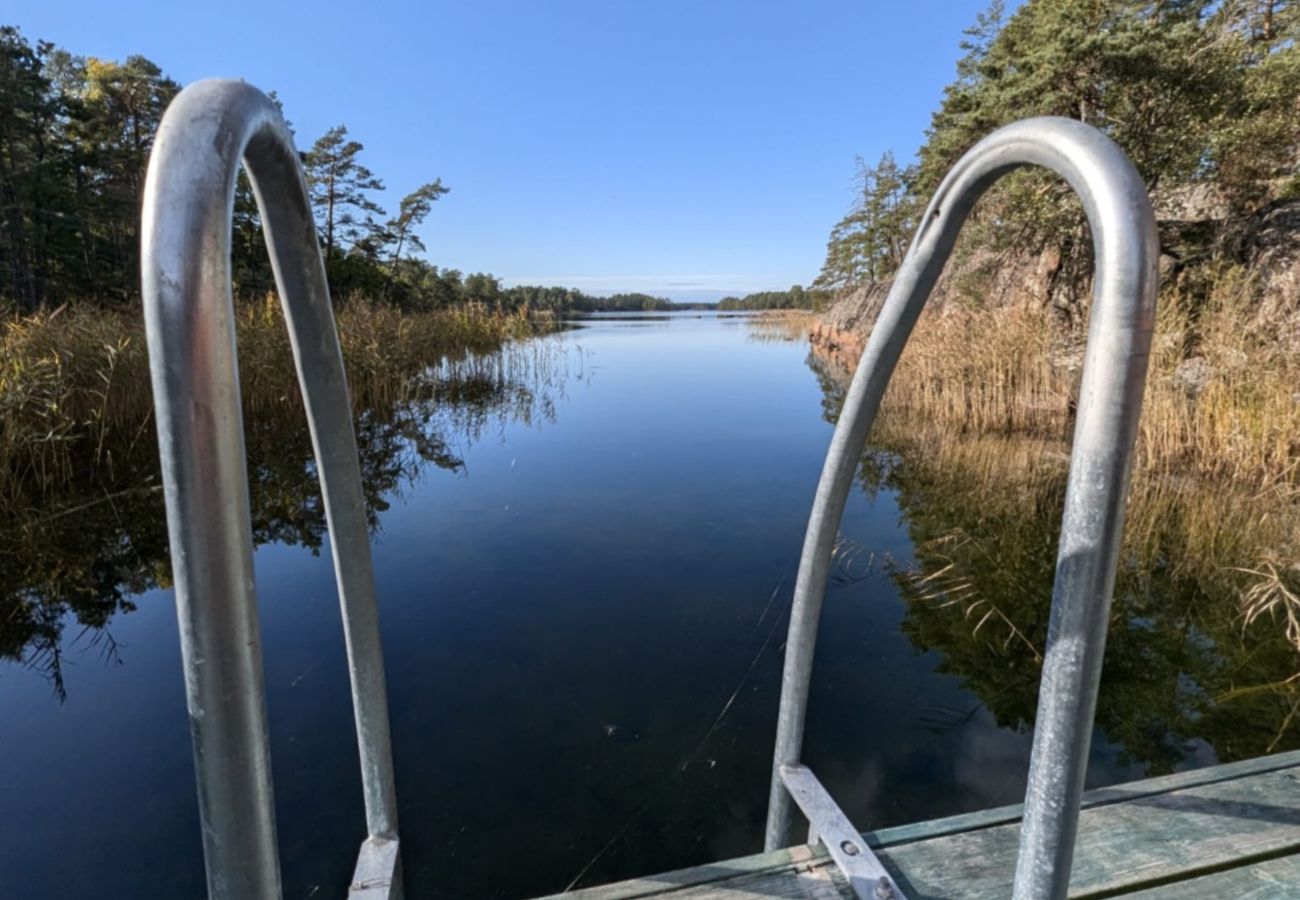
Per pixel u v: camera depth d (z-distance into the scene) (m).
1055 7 8.09
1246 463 4.59
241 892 0.38
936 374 7.45
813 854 0.89
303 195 0.53
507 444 6.75
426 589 3.23
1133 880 0.84
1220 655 2.50
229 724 0.35
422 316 11.37
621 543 3.87
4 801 1.81
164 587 3.33
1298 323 5.73
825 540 0.90
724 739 2.07
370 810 0.83
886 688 2.35
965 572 3.37
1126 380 0.39
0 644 2.77
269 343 6.48
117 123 19.50
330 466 0.66
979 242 10.13
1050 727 0.45
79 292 17.66
